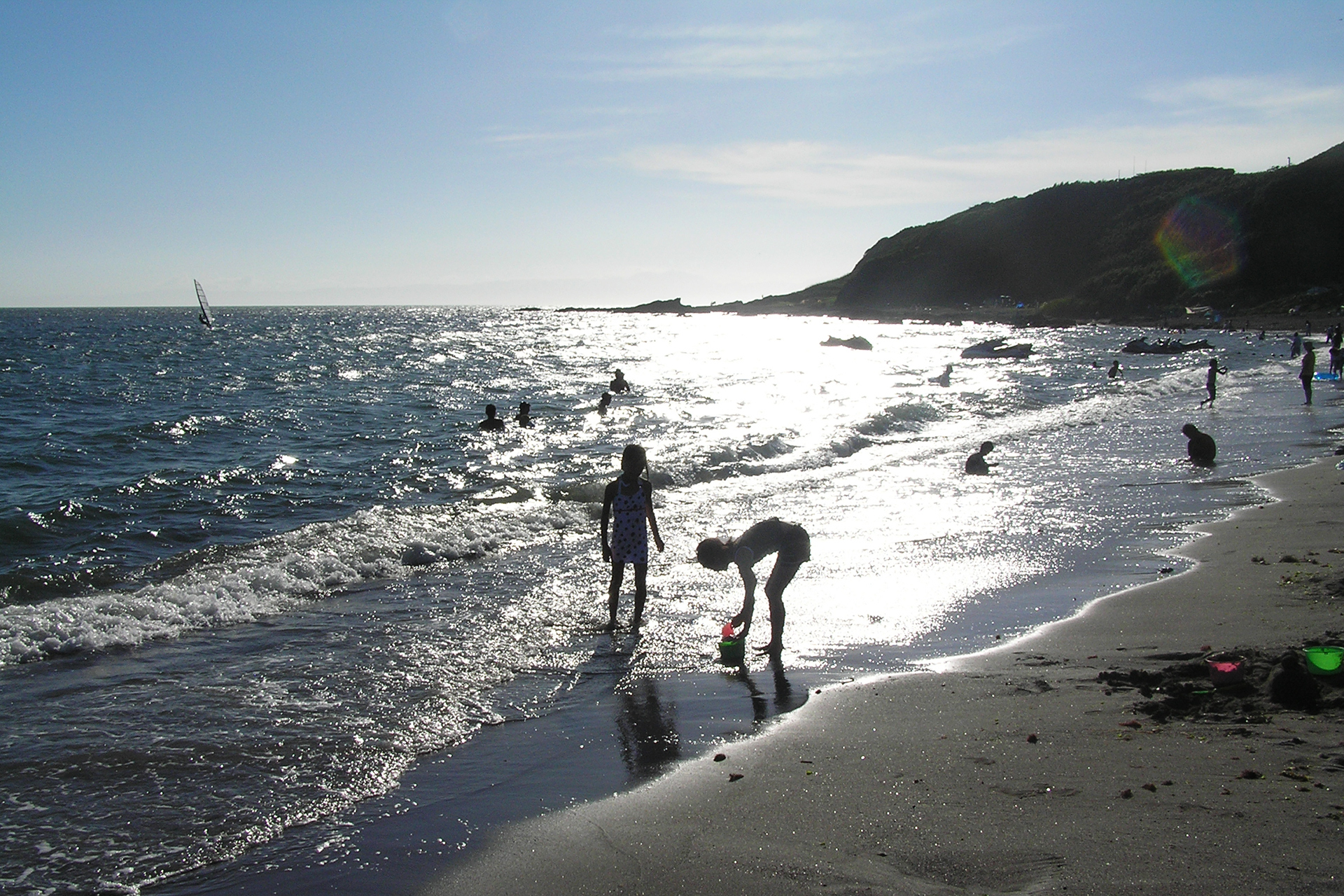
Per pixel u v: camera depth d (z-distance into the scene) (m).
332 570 9.89
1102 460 17.52
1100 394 32.59
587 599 8.94
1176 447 18.94
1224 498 13.17
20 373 42.88
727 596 9.02
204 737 5.64
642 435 22.27
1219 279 113.06
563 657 7.19
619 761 5.23
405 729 5.76
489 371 47.78
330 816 4.64
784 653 7.23
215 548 10.68
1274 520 11.31
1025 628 7.62
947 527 11.88
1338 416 23.22
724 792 4.70
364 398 32.91
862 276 171.38
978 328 111.38
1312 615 7.13
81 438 21.58
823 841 4.09
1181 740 4.90
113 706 6.17
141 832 4.49
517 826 4.44
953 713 5.67
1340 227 108.31
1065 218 152.50
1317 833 3.74
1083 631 7.34
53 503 13.59
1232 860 3.58
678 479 16.06
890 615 8.17
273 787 4.98
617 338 96.12
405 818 4.59
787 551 7.36
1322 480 13.92
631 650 7.36
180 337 84.62
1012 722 5.42
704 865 3.95
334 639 7.66
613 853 4.12
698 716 5.91
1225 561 9.37
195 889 3.97
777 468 17.44
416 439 22.05
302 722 5.88
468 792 4.86
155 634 7.73
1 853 4.29
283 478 16.42
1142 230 136.62
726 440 20.39
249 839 4.42
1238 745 4.76
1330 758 4.48
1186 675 5.90
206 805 4.77
